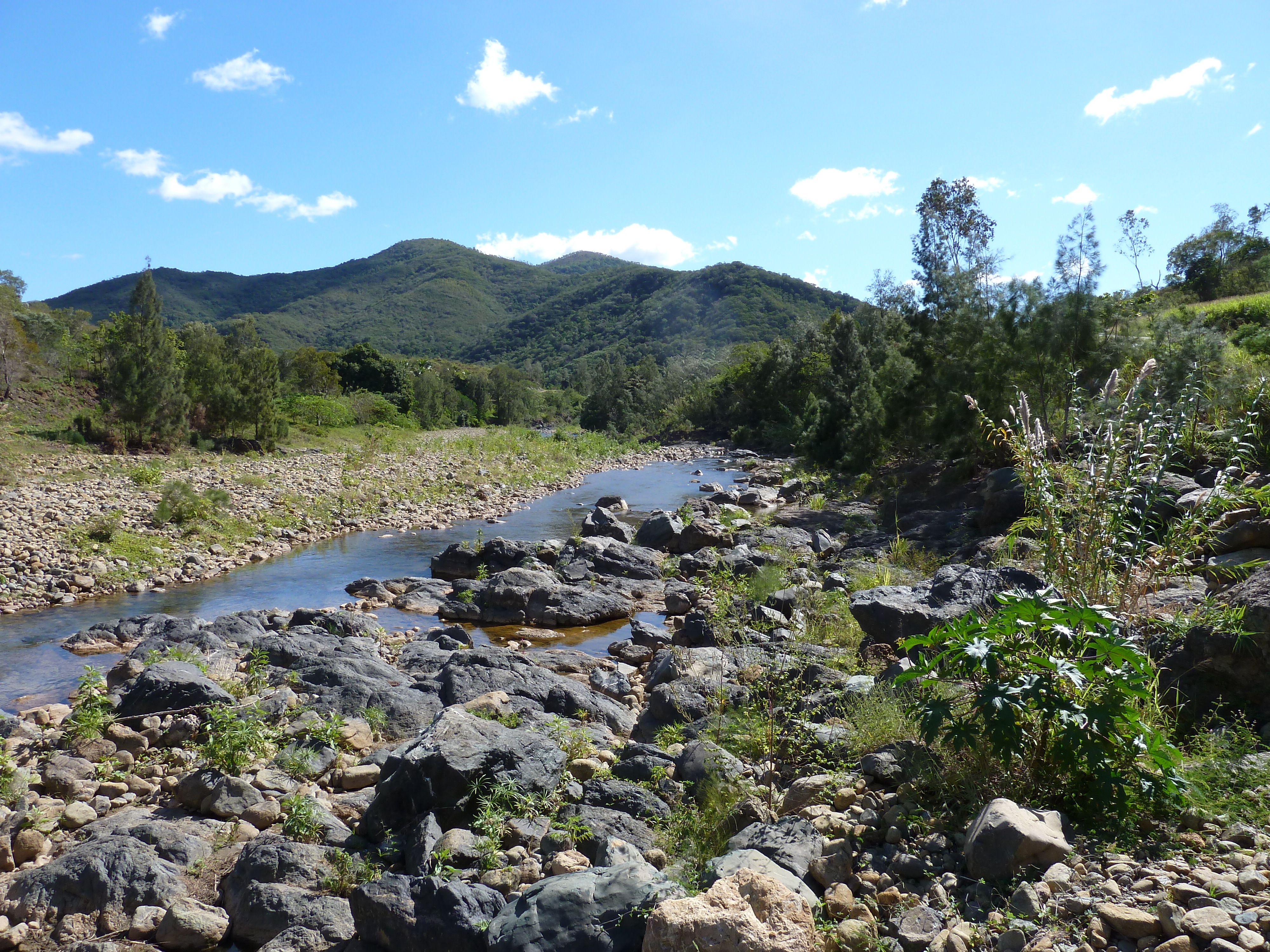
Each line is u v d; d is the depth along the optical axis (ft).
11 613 48.26
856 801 18.24
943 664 18.61
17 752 26.61
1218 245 178.50
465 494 100.32
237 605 51.96
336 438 154.20
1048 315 66.64
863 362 145.38
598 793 21.44
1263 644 18.57
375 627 44.16
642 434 236.63
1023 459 23.16
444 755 20.49
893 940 13.24
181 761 26.00
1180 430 23.11
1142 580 22.81
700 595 50.80
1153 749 15.12
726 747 23.81
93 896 17.84
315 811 20.59
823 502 83.41
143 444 110.93
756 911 13.15
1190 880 13.29
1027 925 12.67
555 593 49.80
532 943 13.94
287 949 15.81
